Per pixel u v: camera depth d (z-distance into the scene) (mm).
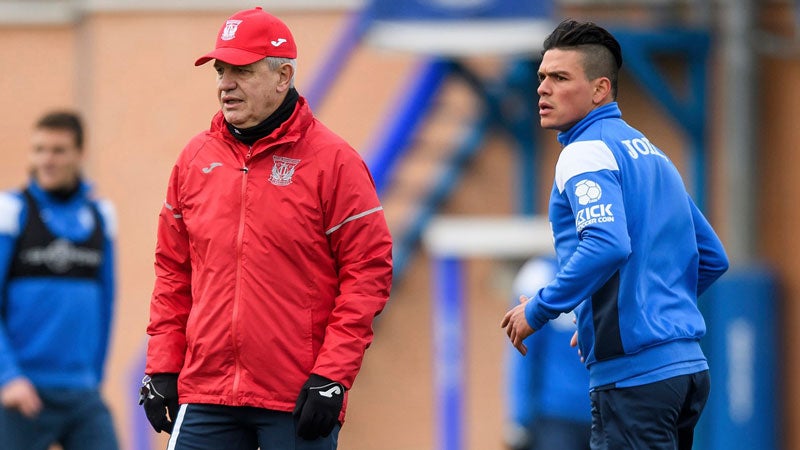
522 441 26703
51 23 48969
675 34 43344
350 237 16828
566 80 16469
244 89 16641
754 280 41656
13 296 23781
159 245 17625
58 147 24031
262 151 16734
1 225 23688
